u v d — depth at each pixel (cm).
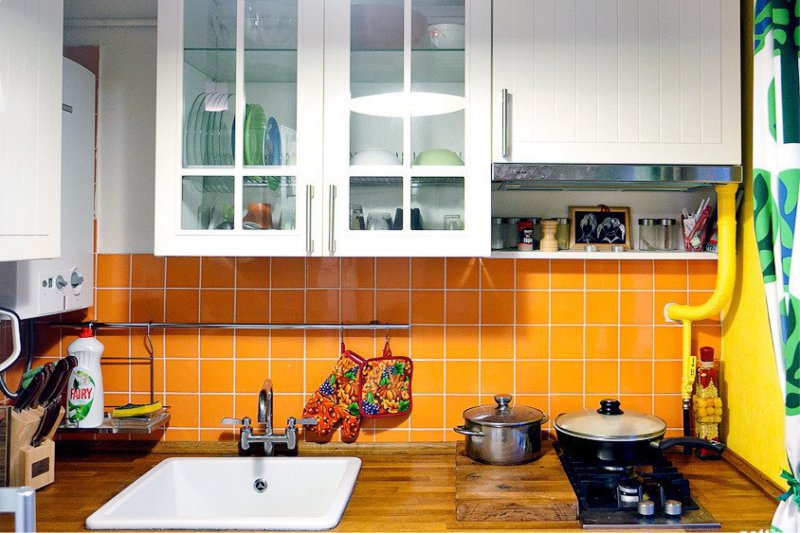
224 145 179
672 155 178
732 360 203
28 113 150
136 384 212
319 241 178
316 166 177
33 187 152
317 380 212
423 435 212
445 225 178
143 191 212
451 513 164
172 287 212
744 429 196
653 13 178
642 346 211
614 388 211
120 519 156
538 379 212
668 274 211
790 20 153
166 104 178
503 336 212
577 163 178
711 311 198
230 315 212
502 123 175
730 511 164
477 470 180
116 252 212
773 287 156
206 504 198
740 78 182
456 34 179
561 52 178
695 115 178
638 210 212
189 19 180
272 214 179
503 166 177
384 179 178
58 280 186
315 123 177
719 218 194
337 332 212
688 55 178
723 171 178
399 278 212
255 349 212
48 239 159
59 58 164
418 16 180
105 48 212
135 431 194
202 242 177
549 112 178
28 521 108
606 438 176
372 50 179
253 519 157
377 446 210
